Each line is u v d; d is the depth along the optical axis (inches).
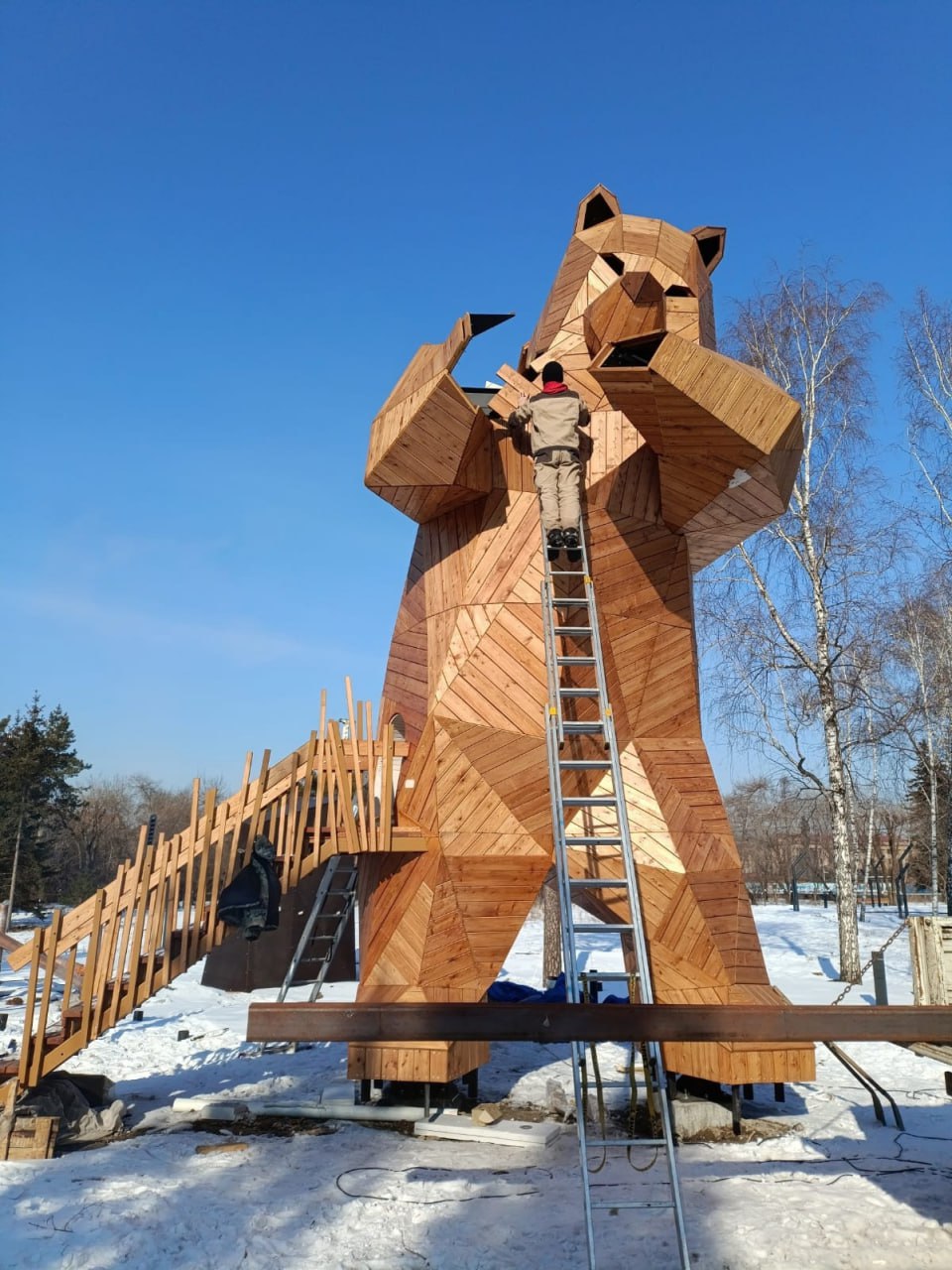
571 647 309.9
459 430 290.5
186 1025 478.9
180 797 2866.6
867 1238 200.1
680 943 286.2
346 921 455.2
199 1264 190.4
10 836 1417.3
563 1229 205.9
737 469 275.3
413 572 359.3
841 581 702.5
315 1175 245.1
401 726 357.1
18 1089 273.9
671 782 307.4
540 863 301.3
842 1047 418.3
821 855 1517.0
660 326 331.9
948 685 824.3
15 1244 197.2
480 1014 163.8
